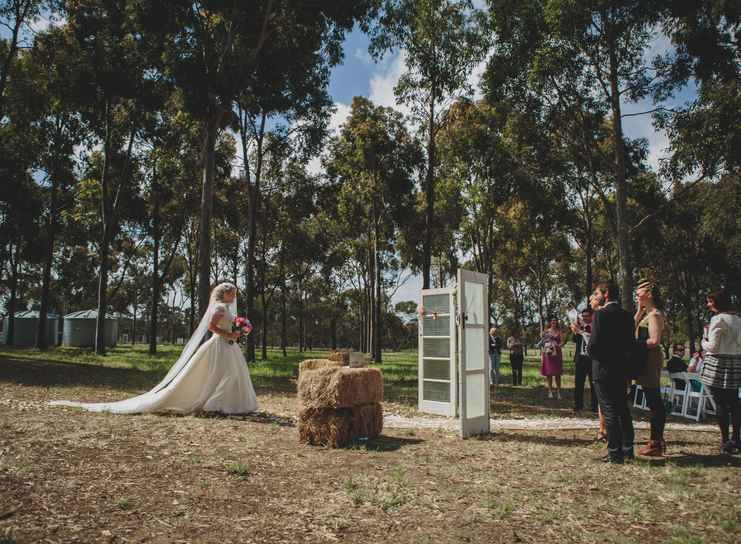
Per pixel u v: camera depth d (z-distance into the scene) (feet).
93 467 16.85
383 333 231.91
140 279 202.90
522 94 60.49
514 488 16.29
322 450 21.38
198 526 12.43
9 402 30.66
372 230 118.62
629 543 11.89
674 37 55.57
